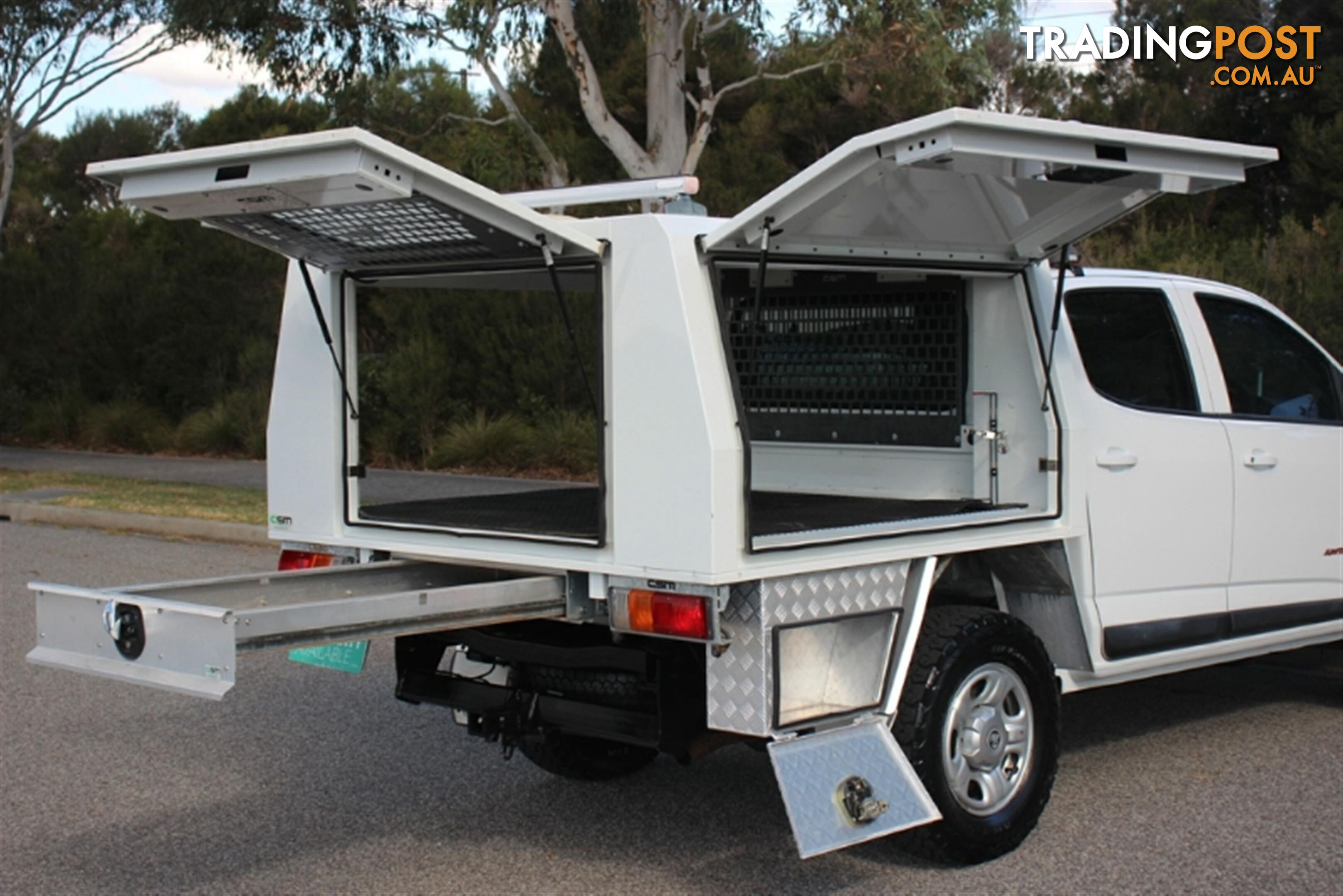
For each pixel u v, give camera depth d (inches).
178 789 228.5
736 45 696.4
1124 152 171.0
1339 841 193.2
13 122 979.9
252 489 648.4
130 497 606.9
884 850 194.1
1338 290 497.0
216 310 917.2
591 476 631.8
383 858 195.6
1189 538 223.0
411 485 595.8
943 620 186.4
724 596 163.0
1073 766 232.5
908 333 223.0
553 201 200.1
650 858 193.8
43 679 303.9
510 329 695.7
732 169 858.8
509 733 190.7
